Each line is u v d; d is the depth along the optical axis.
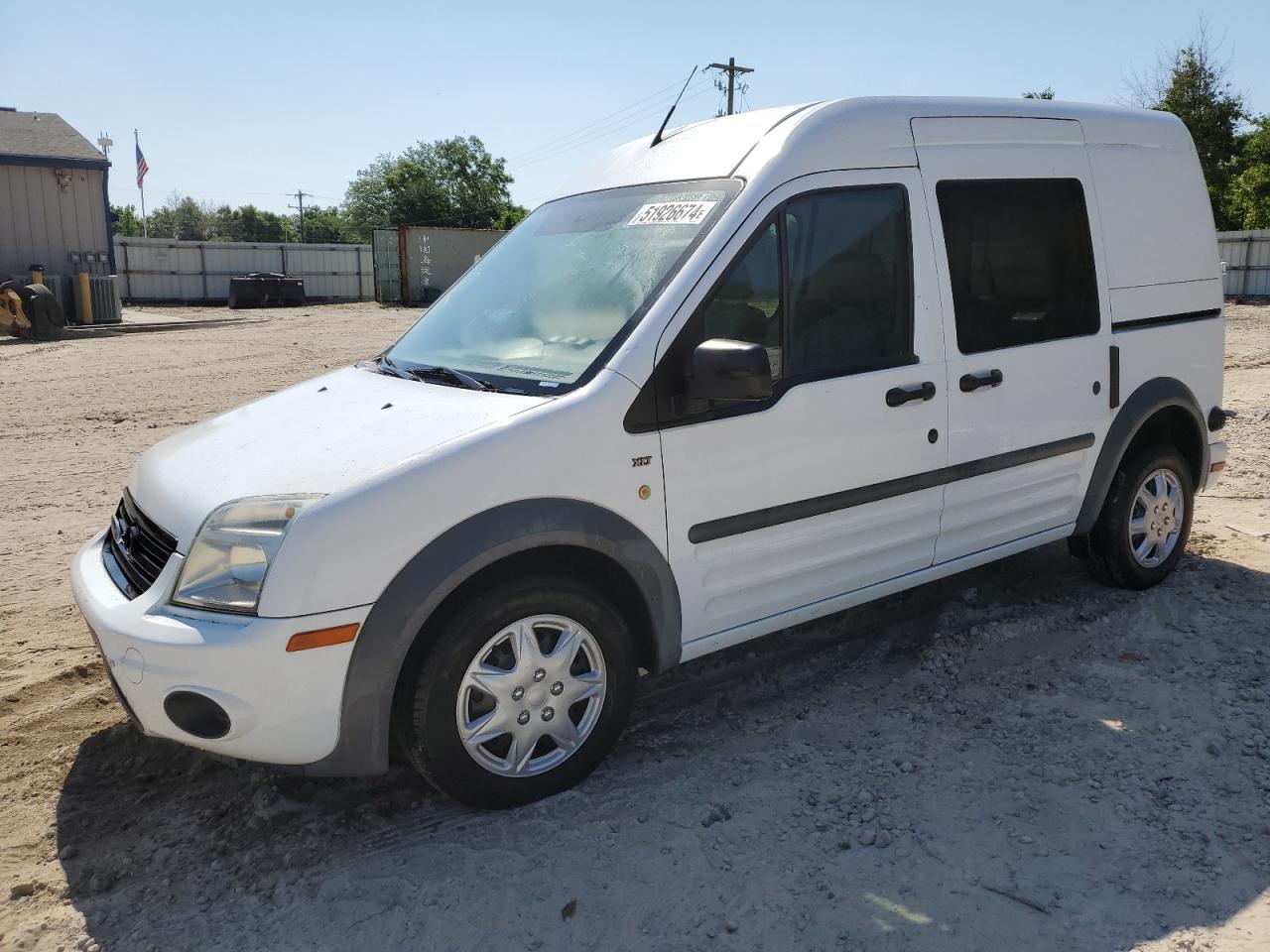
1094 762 3.48
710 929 2.73
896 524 4.00
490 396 3.38
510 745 3.28
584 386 3.29
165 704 2.94
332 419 3.46
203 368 15.48
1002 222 4.25
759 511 3.60
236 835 3.24
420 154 78.12
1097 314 4.57
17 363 16.59
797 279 3.66
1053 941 2.63
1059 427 4.46
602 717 3.42
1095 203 4.59
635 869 2.99
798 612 3.83
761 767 3.54
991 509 4.32
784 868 2.97
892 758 3.56
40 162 23.95
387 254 35.69
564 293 3.76
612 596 3.50
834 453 3.75
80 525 6.77
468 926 2.78
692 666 4.36
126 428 10.45
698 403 3.42
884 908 2.78
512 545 3.07
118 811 3.41
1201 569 5.28
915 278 3.95
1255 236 27.53
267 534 2.90
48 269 24.72
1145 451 4.87
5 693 4.20
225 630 2.85
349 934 2.76
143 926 2.83
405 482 2.96
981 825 3.14
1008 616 4.74
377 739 3.00
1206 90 39.06
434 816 3.30
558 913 2.82
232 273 36.53
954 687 4.09
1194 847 2.99
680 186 3.83
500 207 78.12
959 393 4.08
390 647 2.94
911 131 4.04
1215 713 3.77
